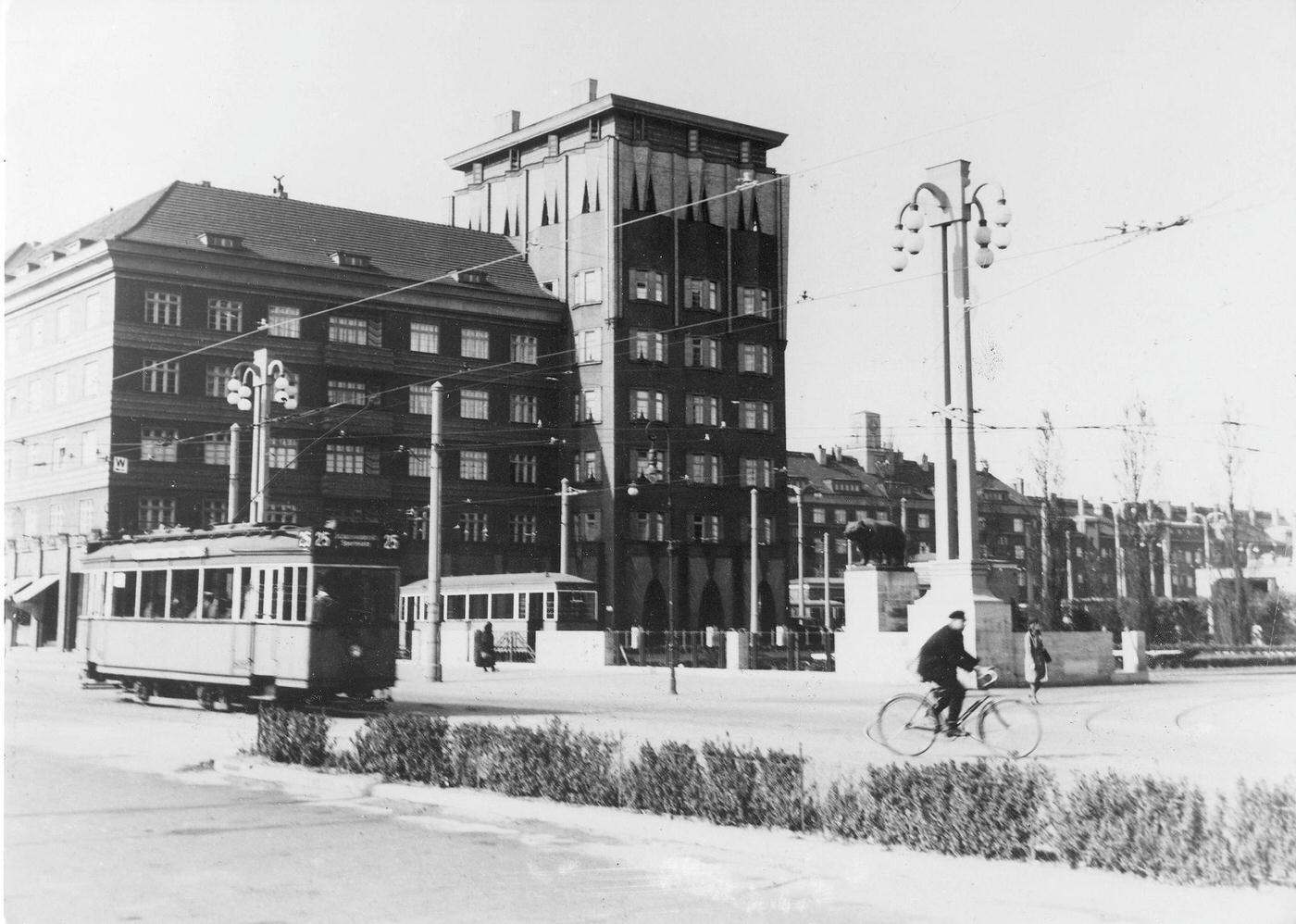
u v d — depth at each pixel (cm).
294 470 5794
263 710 1560
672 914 838
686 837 1062
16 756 1623
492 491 6469
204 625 2366
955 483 3538
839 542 9400
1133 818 935
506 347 6531
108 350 5384
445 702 2592
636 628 4862
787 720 2109
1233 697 2652
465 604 5509
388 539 2278
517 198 6944
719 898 877
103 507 5297
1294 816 898
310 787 1366
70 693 2806
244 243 5869
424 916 834
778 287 6950
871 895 877
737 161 6906
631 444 6450
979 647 3016
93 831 1114
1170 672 4150
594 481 6456
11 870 962
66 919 823
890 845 1015
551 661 4806
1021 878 910
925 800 1009
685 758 1153
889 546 3469
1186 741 1781
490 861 994
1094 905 840
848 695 2855
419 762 1348
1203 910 823
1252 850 898
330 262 6097
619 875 947
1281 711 2264
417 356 6250
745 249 6869
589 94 6700
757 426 6838
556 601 5034
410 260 6425
